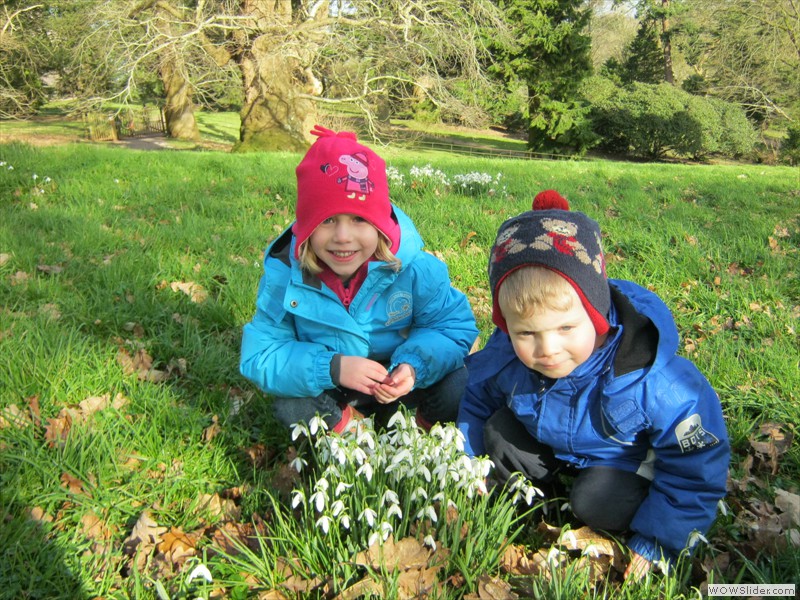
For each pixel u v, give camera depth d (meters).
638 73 18.83
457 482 0.91
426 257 1.13
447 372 1.10
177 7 8.83
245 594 0.87
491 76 13.27
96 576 0.90
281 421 1.15
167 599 0.78
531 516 1.01
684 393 0.86
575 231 0.84
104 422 1.18
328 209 0.99
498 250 0.87
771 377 1.43
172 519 1.02
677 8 17.44
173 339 1.59
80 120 14.76
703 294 1.91
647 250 2.31
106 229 2.41
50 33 13.25
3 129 12.69
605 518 0.93
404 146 10.55
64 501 1.03
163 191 3.18
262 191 3.34
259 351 1.10
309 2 8.89
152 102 16.28
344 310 1.09
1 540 0.92
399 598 0.83
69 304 1.68
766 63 14.23
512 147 15.03
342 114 12.03
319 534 0.92
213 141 12.46
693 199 3.63
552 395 0.92
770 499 1.07
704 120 13.17
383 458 0.91
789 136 13.17
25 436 1.12
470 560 0.87
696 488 0.86
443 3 8.61
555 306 0.81
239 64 9.55
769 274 2.11
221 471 1.12
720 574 0.88
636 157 14.15
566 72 13.21
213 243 2.30
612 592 0.84
